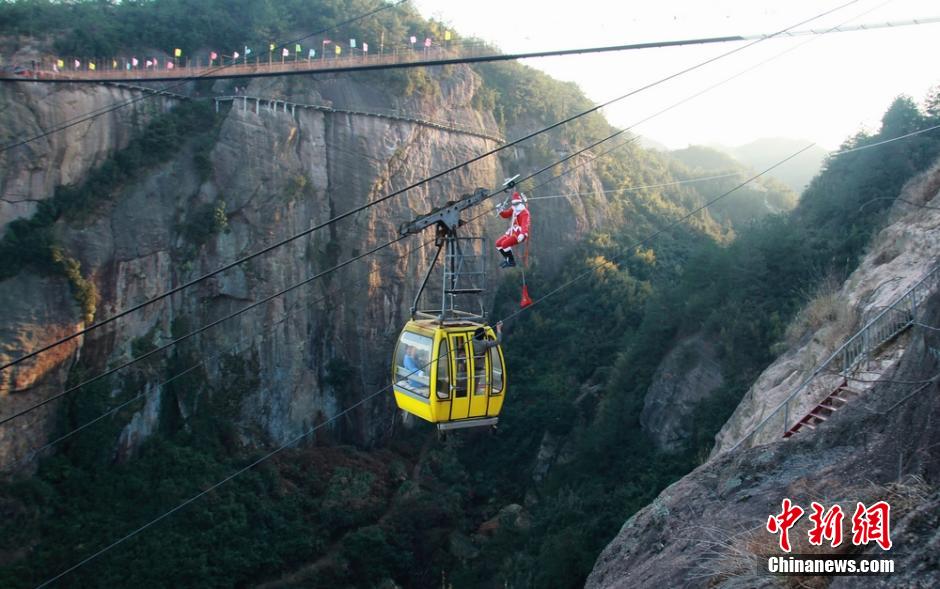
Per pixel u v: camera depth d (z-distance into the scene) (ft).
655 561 40.63
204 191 171.32
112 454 148.87
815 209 156.66
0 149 145.07
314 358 185.06
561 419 176.65
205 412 164.35
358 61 206.80
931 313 37.99
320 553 148.56
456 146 222.07
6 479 134.10
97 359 152.87
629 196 265.75
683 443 136.26
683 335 154.92
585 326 202.69
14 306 140.26
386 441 192.54
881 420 39.11
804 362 77.92
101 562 129.59
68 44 169.48
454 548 152.87
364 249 192.75
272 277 176.76
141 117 168.45
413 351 56.90
